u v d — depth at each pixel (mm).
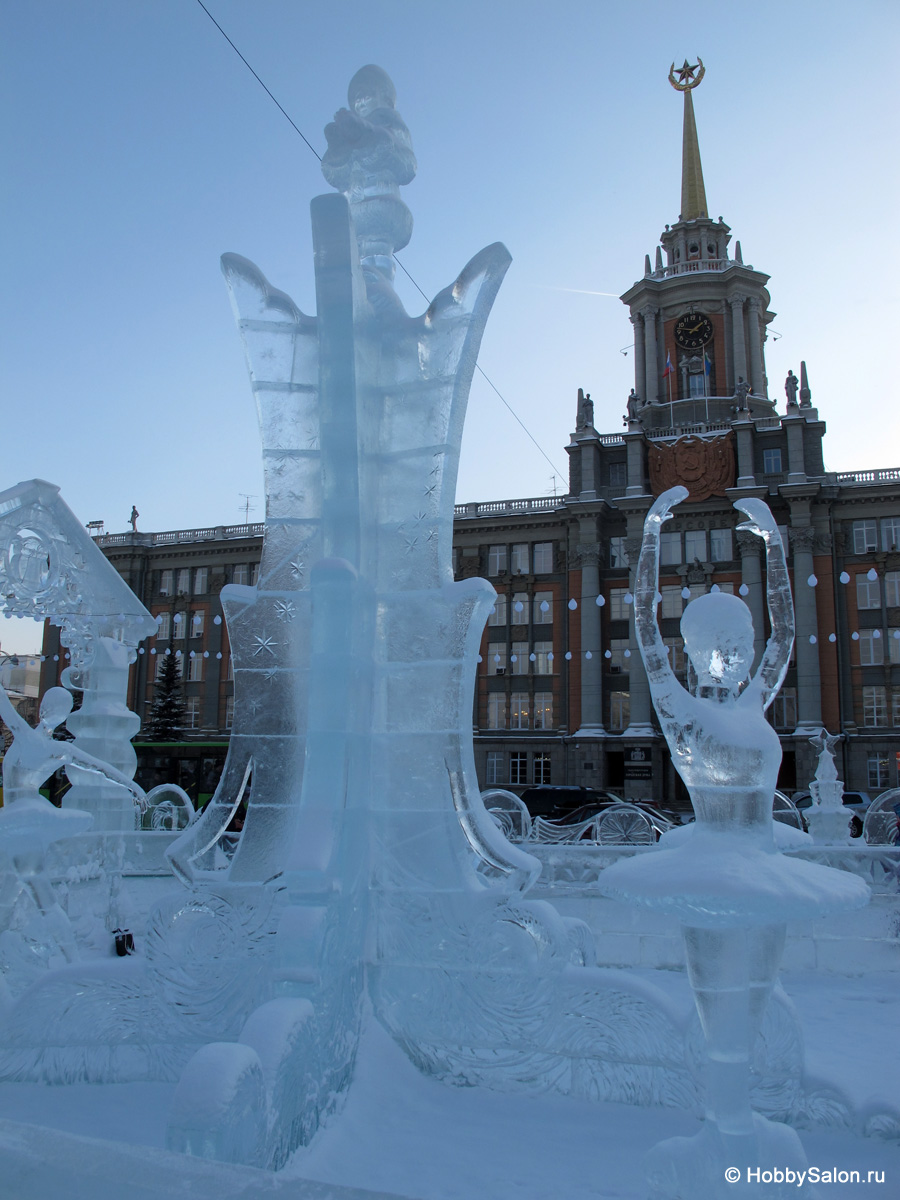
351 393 5043
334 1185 2318
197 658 50500
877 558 42406
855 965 8227
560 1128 4164
